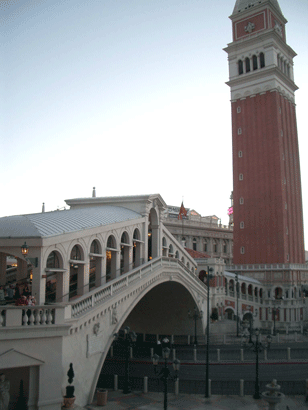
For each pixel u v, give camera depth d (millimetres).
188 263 60656
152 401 29562
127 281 35562
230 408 28312
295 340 59625
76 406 24203
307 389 29953
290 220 90500
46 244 25609
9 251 26156
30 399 22047
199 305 59125
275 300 82062
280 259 85500
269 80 92250
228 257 126812
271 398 25078
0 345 21094
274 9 97125
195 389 33000
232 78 98500
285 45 97875
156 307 60969
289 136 95938
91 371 28312
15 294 25516
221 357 46469
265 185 90062
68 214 33062
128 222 37938
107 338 31078
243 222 92188
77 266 30438
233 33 100062
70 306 25484
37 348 22344
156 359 26344
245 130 94688
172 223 107000
